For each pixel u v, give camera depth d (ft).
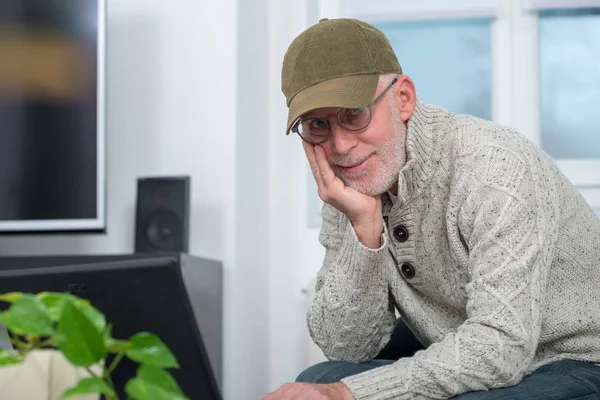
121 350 1.90
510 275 4.42
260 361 9.86
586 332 4.91
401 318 6.07
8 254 9.89
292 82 4.80
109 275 3.39
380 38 4.93
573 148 10.12
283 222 10.27
